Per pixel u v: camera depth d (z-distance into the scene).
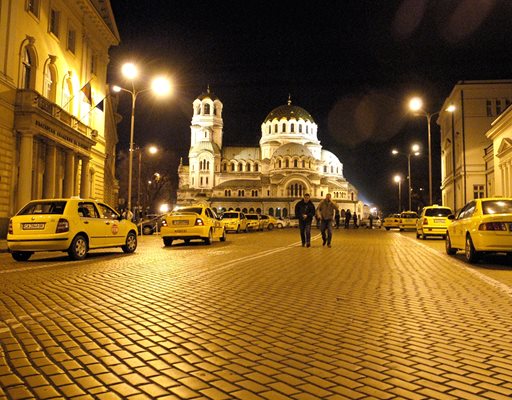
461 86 48.97
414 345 4.94
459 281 9.41
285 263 12.61
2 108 22.66
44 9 27.05
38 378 3.96
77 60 32.09
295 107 114.50
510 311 6.59
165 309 6.74
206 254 15.50
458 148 50.62
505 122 36.03
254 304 7.11
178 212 20.16
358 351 4.74
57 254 16.02
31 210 13.76
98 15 34.09
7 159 23.34
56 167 29.09
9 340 5.10
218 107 114.69
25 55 25.44
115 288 8.50
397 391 3.68
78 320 6.04
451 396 3.58
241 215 36.25
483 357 4.53
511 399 3.52
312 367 4.25
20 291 8.10
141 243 22.61
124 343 5.00
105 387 3.77
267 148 111.38
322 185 103.50
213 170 109.56
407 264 12.52
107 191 49.28
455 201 52.78
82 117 32.34
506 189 36.88
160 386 3.79
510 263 12.76
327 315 6.37
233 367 4.25
